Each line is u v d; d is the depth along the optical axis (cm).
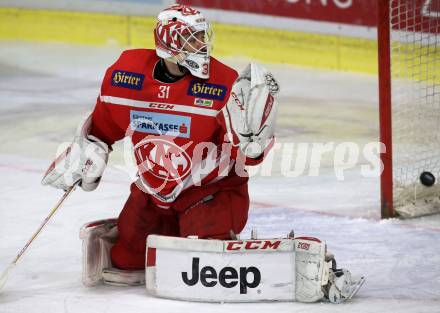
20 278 1252
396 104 1917
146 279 1125
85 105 2595
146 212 1192
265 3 3072
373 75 2870
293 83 2808
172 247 1103
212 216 1152
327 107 2495
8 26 3591
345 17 2903
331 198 1689
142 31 3312
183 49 1123
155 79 1156
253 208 1628
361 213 1586
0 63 3209
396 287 1184
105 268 1215
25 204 1688
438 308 1088
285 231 1476
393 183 1569
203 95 1137
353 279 1217
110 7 3369
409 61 1983
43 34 3525
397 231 1468
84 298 1145
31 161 2030
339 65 2956
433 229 1477
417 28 1830
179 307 1086
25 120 2425
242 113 1079
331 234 1459
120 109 1171
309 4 2975
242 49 3153
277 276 1089
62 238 1463
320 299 1102
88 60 3228
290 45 3050
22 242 1440
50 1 3484
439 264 1292
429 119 1792
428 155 1747
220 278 1090
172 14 1130
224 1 3159
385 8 1484
